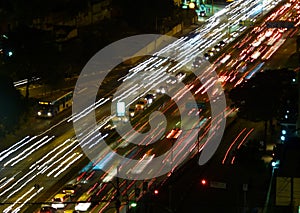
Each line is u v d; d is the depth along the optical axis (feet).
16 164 262.06
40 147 281.74
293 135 230.68
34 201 225.56
